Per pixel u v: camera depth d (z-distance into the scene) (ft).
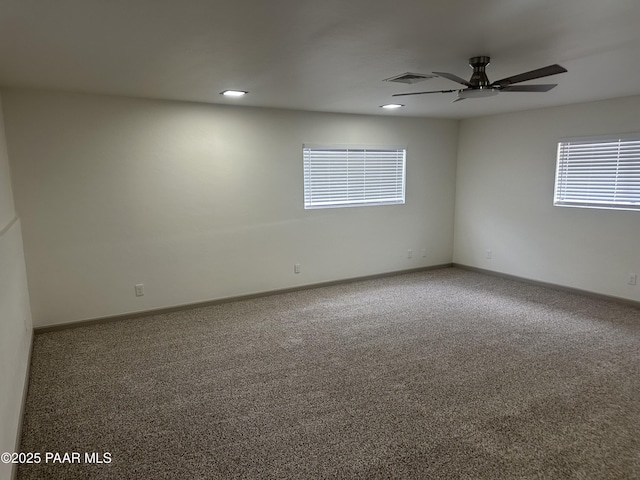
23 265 11.81
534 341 12.32
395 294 17.43
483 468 7.04
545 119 17.35
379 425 8.29
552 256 17.80
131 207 14.19
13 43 7.92
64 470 7.13
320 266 18.52
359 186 19.12
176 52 8.68
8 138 12.10
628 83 12.46
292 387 9.82
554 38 8.16
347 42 8.27
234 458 7.39
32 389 9.82
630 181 15.11
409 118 19.89
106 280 14.07
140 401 9.30
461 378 10.14
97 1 6.09
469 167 21.02
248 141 16.06
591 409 8.76
